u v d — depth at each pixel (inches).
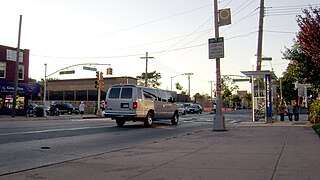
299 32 617.9
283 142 491.2
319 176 271.0
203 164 330.6
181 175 282.4
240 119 1363.2
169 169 308.0
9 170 306.3
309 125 855.1
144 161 350.9
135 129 757.3
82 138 554.6
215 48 716.7
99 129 730.8
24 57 1743.4
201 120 1251.8
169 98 933.8
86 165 330.6
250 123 970.1
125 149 442.0
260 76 1045.2
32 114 1482.5
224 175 279.9
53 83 2923.2
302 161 337.4
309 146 445.7
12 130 658.2
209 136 594.6
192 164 331.3
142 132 685.3
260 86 1138.0
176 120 972.6
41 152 406.3
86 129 719.1
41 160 358.6
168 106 918.4
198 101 3941.9
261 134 616.4
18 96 1731.1
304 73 754.2
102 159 365.1
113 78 2664.9
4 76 1638.8
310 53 590.9
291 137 557.0
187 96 3469.5
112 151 425.4
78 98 2760.8
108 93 810.2
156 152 413.7
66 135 591.5
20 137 538.9
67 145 470.6
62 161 353.7
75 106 2486.5
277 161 339.6
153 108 842.8
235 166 317.7
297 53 754.2
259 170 297.3
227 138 557.6
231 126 848.9
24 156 379.2
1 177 277.9
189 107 2214.6
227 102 4097.0
